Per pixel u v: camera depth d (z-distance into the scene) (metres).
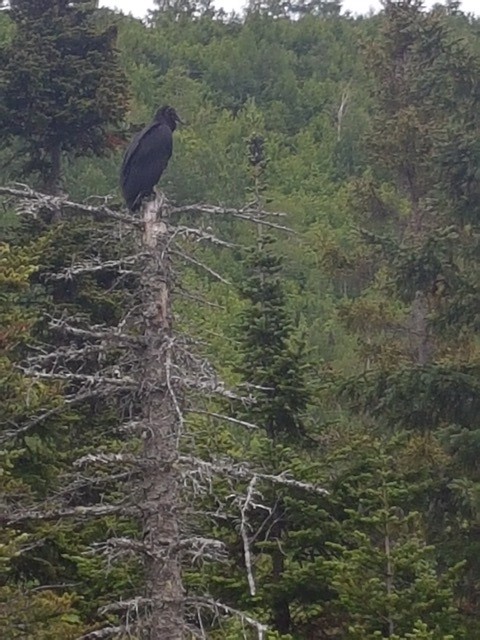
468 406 13.93
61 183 17.94
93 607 10.62
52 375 7.84
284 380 11.65
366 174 22.42
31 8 18.39
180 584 8.07
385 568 9.96
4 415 11.14
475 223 14.59
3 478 10.60
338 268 19.25
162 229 8.24
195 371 8.10
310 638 11.20
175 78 47.59
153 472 8.02
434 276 15.66
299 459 11.23
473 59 14.96
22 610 9.42
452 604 11.29
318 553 11.23
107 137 18.14
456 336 14.99
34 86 17.08
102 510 7.99
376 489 11.12
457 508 13.40
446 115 17.00
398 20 19.58
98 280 15.35
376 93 20.05
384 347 18.17
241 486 10.96
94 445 13.12
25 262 12.03
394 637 9.01
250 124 44.78
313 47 56.78
